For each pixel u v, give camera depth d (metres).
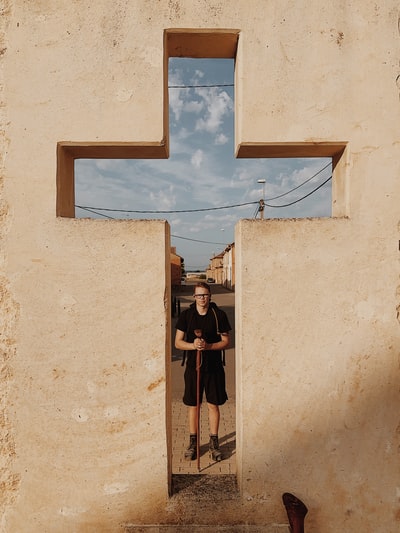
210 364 3.37
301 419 2.00
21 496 1.99
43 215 1.97
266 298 1.98
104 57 1.96
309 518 2.00
